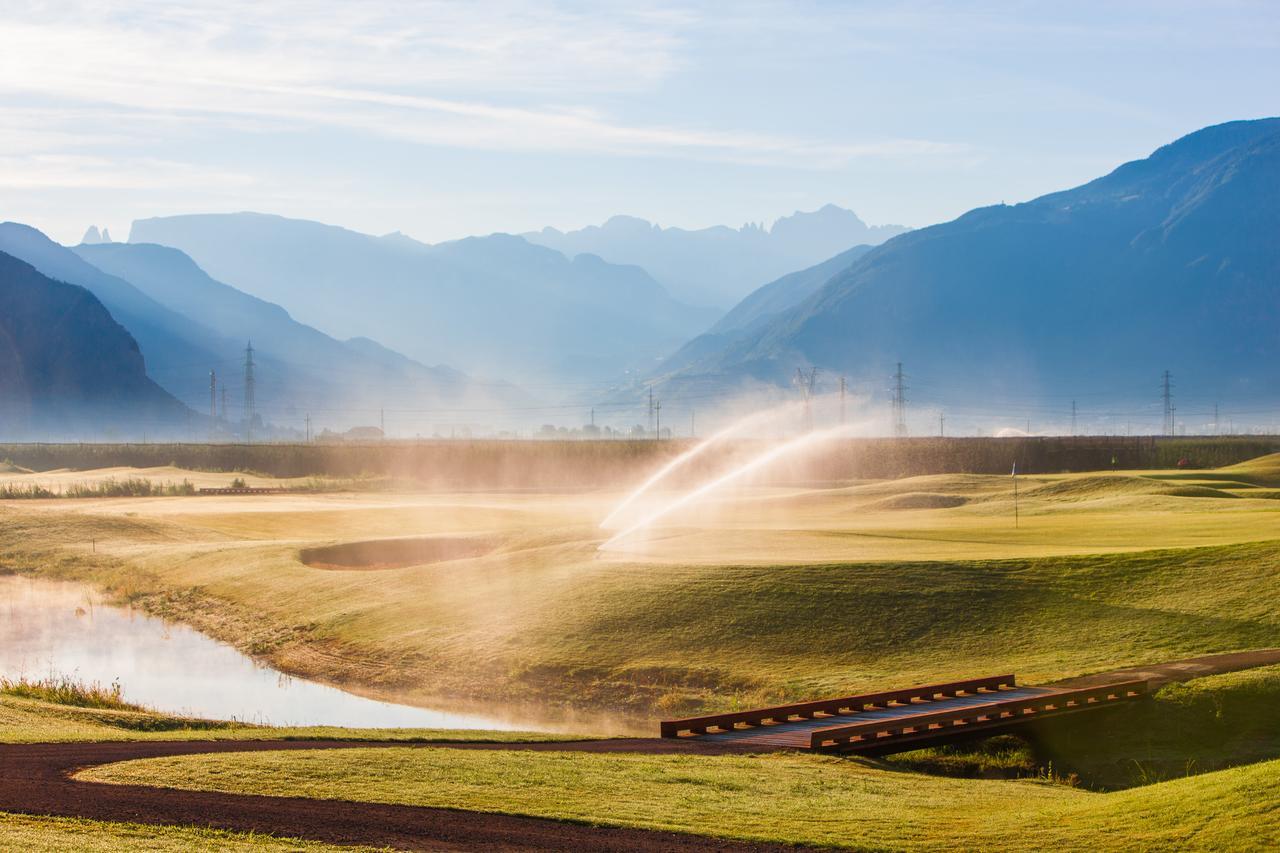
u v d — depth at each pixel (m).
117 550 82.44
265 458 175.62
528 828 21.08
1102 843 21.16
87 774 23.30
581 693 43.56
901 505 97.81
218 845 18.39
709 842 20.89
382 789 23.23
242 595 64.50
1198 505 84.75
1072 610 45.34
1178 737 34.34
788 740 31.89
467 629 51.12
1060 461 158.38
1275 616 41.94
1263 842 20.33
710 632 46.69
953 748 34.59
